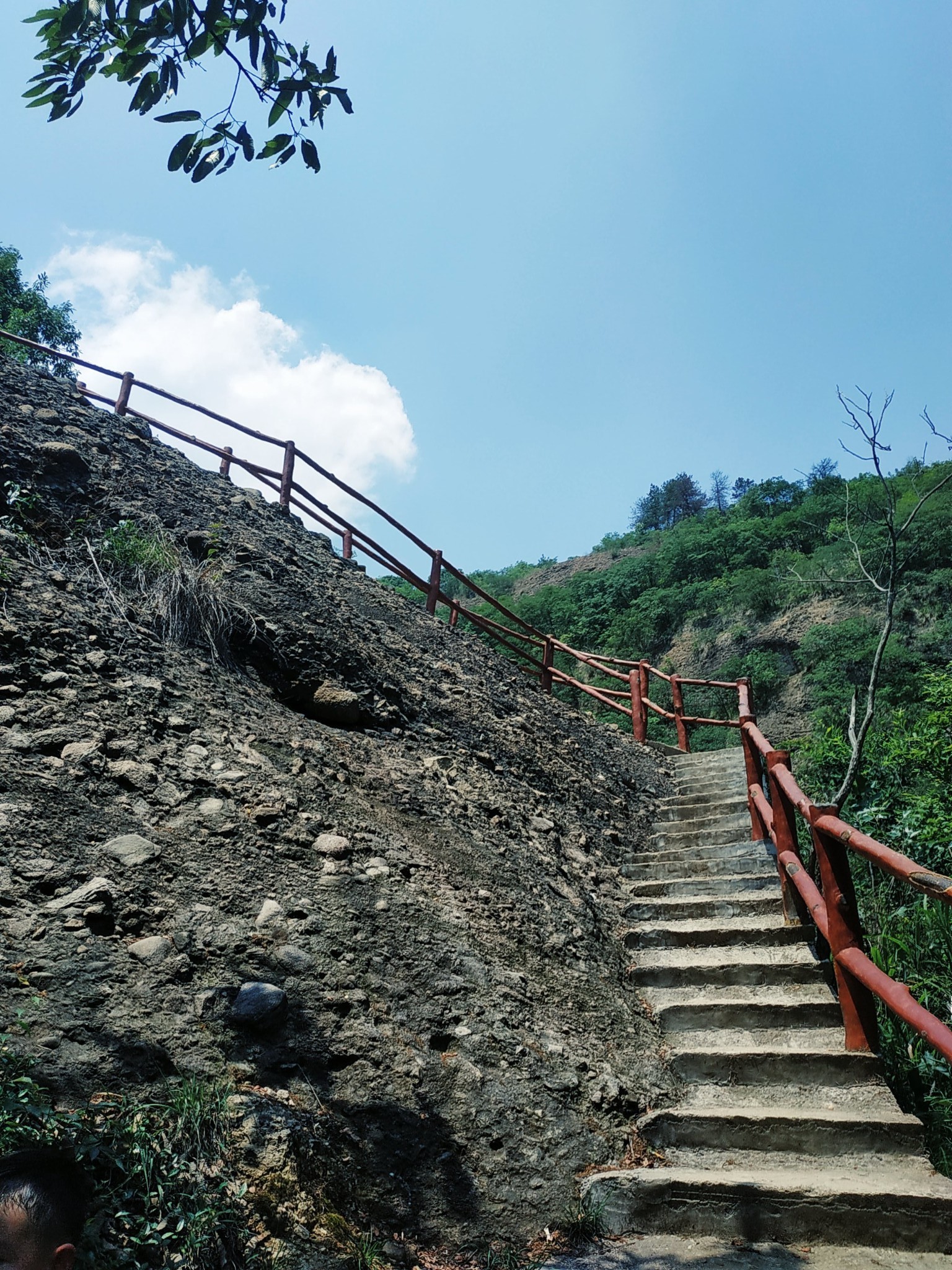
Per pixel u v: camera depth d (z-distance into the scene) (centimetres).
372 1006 334
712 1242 293
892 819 661
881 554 2364
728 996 451
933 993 445
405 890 413
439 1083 319
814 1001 421
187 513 728
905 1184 300
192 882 348
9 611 465
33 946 283
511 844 544
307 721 570
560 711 1012
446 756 636
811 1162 335
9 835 324
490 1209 288
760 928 492
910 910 521
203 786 412
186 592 569
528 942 437
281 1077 284
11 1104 213
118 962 293
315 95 299
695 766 949
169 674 504
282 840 403
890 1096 364
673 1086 390
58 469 640
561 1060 363
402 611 955
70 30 272
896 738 811
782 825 500
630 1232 301
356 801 482
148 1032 272
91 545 582
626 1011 431
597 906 538
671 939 506
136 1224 208
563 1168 316
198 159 296
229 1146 242
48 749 385
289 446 971
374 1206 266
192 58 286
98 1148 215
